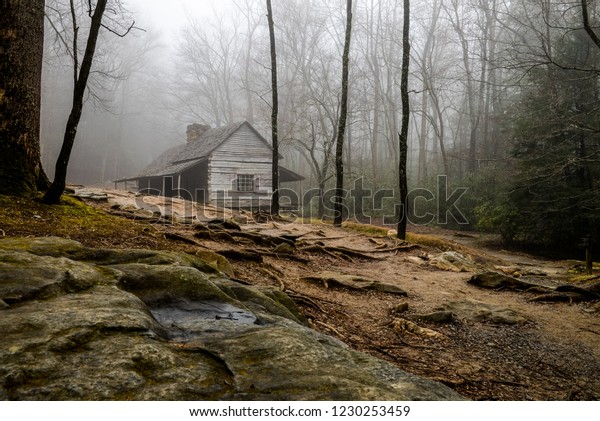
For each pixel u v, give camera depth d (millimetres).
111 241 5645
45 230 5363
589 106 15664
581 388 3885
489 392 3551
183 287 3223
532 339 5246
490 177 23234
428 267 10047
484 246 18984
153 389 1621
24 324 2000
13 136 6574
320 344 2357
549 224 16531
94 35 6125
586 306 6867
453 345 4801
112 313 2258
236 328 2588
